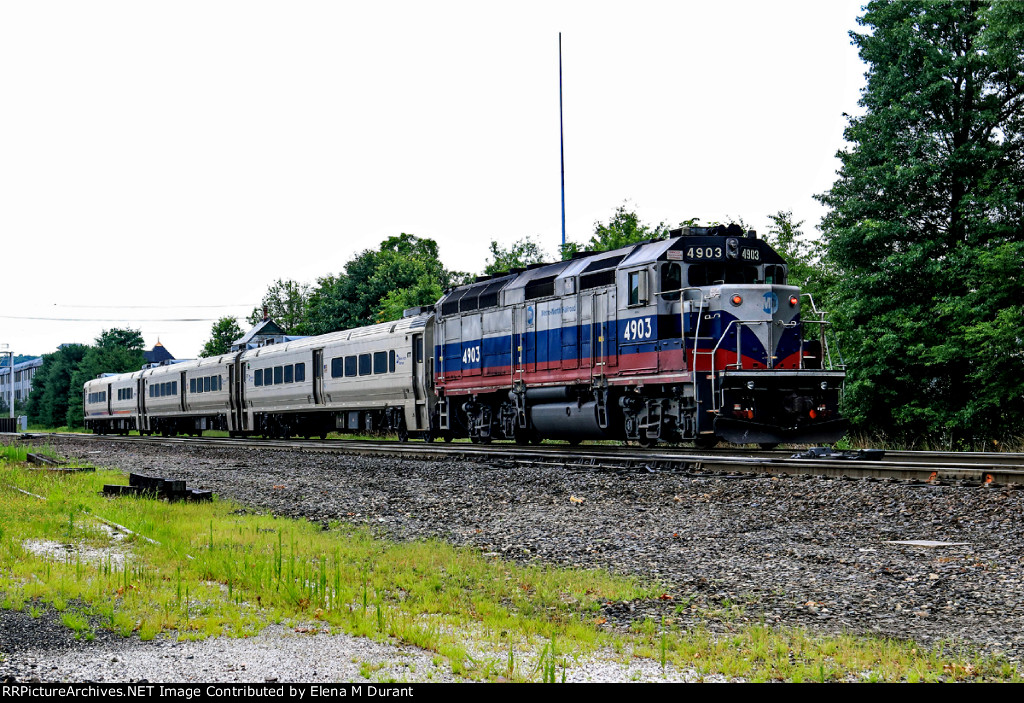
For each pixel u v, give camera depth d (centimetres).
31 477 2064
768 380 1928
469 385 2747
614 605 848
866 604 820
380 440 3453
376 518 1412
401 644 699
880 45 2889
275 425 4191
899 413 2728
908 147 2844
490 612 814
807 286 3419
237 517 1434
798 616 793
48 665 621
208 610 791
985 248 2709
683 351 1945
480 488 1662
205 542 1155
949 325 2677
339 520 1404
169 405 5159
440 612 826
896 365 2742
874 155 2928
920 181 2831
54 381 9975
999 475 1346
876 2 2944
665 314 2019
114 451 3153
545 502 1484
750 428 1903
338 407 3606
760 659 672
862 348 2759
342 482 1870
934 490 1283
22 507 1491
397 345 3158
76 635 696
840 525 1174
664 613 816
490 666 630
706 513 1316
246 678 604
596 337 2217
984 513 1148
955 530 1099
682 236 2050
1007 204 2625
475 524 1330
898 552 1011
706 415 1928
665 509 1364
